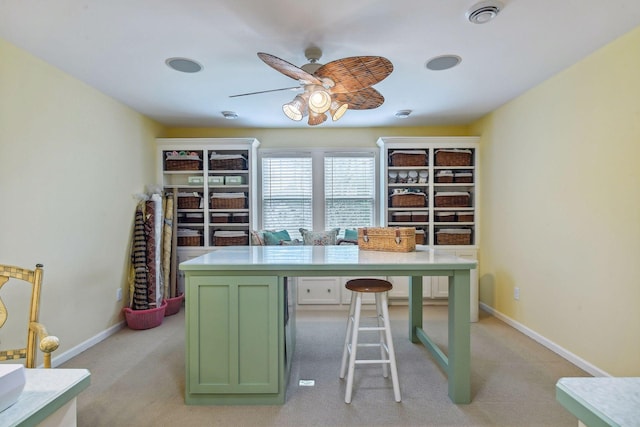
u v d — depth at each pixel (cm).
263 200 443
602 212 219
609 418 57
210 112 364
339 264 184
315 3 174
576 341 242
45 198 236
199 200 411
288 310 221
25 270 127
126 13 181
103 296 298
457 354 192
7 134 208
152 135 391
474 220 404
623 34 203
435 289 401
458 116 389
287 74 196
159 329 319
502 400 195
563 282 255
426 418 179
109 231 307
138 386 212
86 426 172
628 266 201
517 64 247
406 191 411
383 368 223
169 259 377
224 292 187
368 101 242
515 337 297
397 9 180
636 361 197
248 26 196
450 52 229
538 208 285
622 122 205
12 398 64
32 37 204
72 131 262
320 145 443
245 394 190
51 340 92
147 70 254
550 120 270
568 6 176
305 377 224
